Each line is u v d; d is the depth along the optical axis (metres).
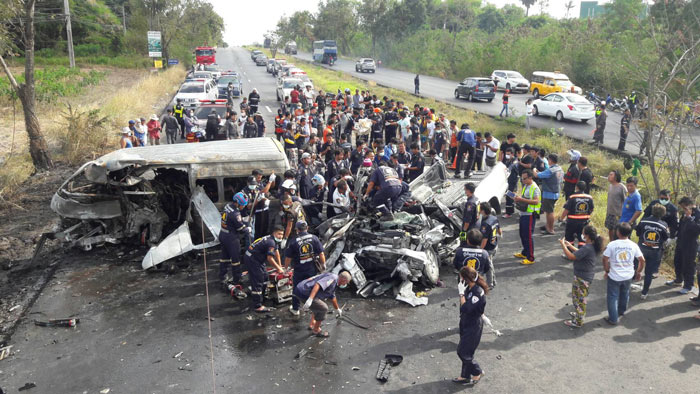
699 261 7.76
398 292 8.23
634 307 7.85
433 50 62.91
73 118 18.11
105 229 10.00
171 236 9.12
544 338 6.97
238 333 7.12
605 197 13.46
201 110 19.52
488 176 11.55
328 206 9.94
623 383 5.96
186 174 11.12
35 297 8.23
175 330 7.21
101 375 6.20
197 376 6.14
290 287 8.06
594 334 7.06
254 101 25.27
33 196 13.41
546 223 11.26
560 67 40.25
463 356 5.82
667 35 12.94
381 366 6.27
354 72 56.88
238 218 8.12
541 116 27.23
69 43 43.91
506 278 8.91
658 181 12.87
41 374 6.23
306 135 16.53
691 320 7.43
